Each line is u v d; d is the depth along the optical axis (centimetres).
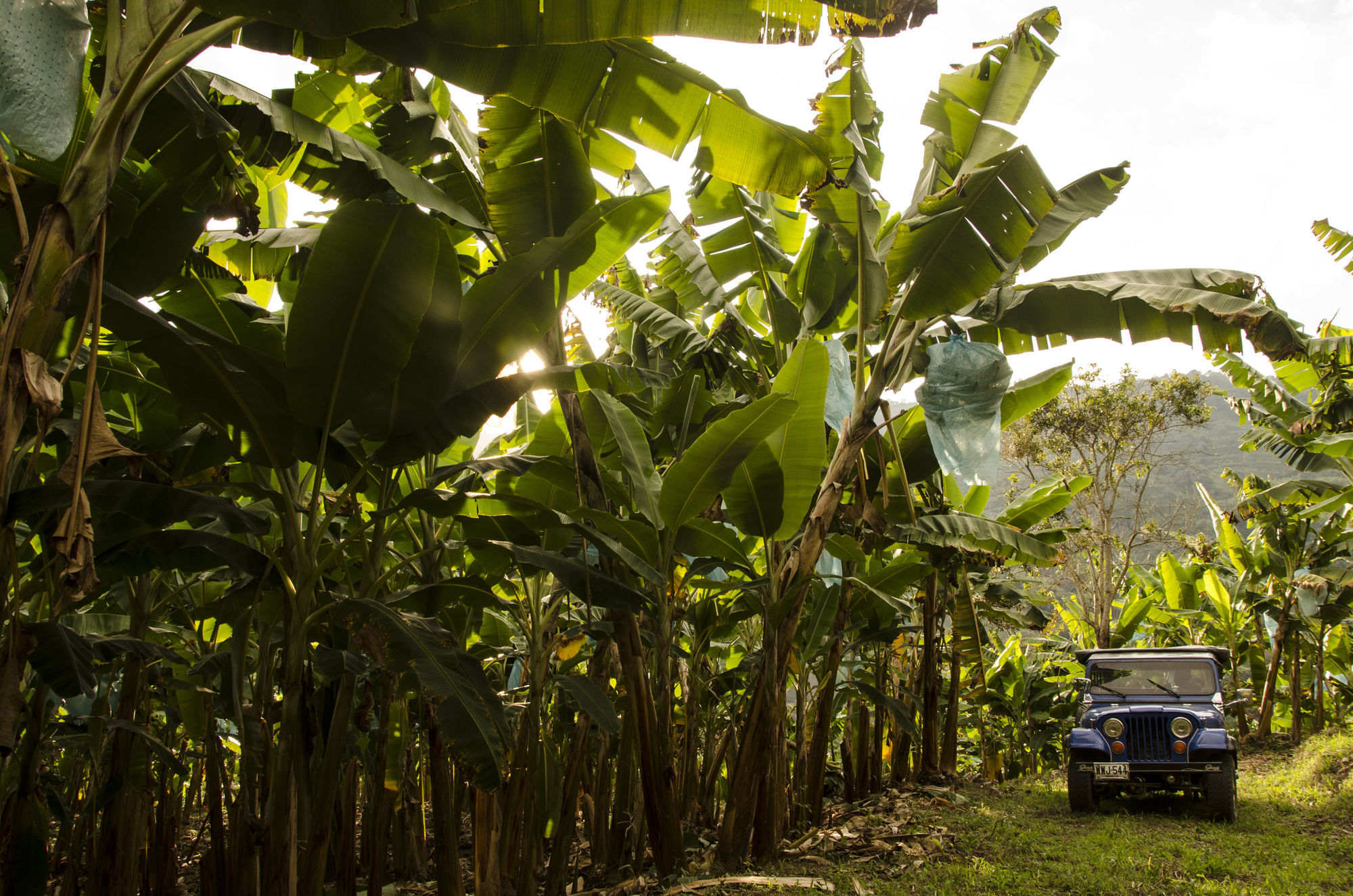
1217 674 974
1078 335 658
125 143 251
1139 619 1655
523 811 567
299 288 367
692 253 763
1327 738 1302
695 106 443
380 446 468
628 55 418
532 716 577
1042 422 2550
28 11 239
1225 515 1612
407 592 486
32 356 222
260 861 403
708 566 708
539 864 686
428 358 412
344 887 637
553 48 407
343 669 424
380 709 529
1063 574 2688
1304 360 555
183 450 529
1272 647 1752
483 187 574
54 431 419
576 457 554
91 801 521
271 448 411
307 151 452
